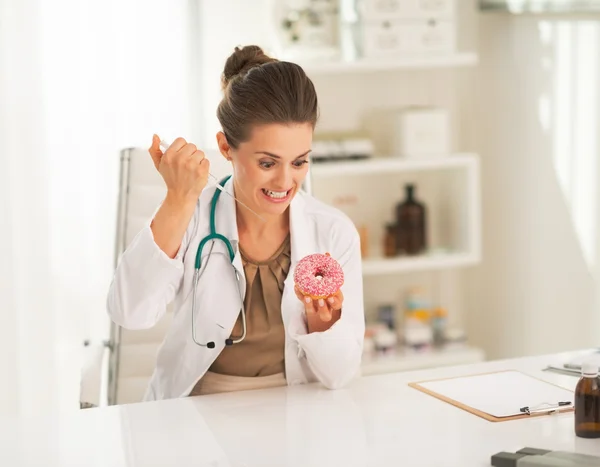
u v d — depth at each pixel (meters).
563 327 3.22
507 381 1.85
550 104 3.22
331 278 1.78
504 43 3.47
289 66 1.77
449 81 3.57
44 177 3.09
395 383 1.87
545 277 3.32
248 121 1.75
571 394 1.75
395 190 3.56
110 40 3.09
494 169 3.57
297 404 1.75
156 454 1.51
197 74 3.20
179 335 1.94
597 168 2.98
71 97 3.08
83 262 3.15
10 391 3.12
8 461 1.50
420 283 3.64
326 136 3.38
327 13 3.22
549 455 1.40
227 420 1.67
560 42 3.14
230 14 3.22
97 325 3.18
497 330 3.63
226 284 1.91
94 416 1.71
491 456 1.43
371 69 3.19
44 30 3.04
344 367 1.81
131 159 2.32
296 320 1.86
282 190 1.80
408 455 1.47
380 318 3.47
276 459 1.47
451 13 3.27
